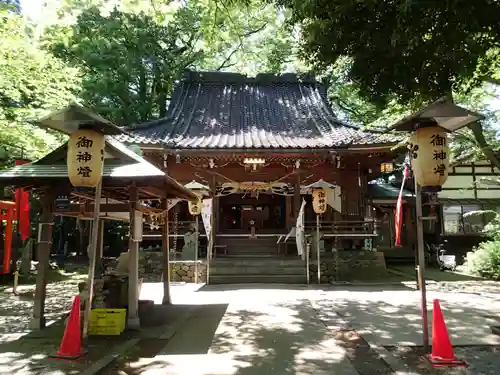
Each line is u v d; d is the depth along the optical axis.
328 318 7.71
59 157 6.89
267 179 16.78
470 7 4.41
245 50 14.73
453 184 21.52
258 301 9.57
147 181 6.48
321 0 5.55
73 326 5.38
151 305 8.58
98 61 18.42
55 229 23.30
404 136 14.20
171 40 21.34
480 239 20.67
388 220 22.52
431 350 5.46
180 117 18.47
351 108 24.58
